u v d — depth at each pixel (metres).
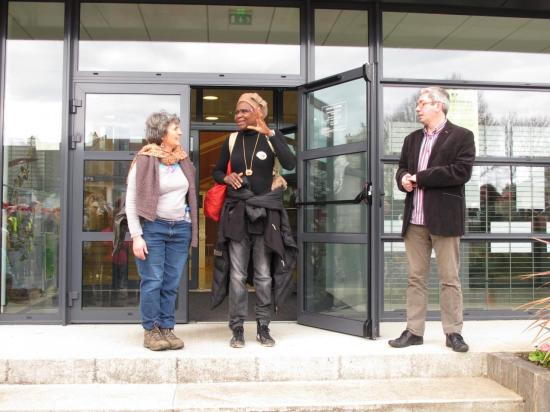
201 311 5.06
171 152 3.49
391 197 4.52
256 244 3.64
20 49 4.37
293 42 4.56
